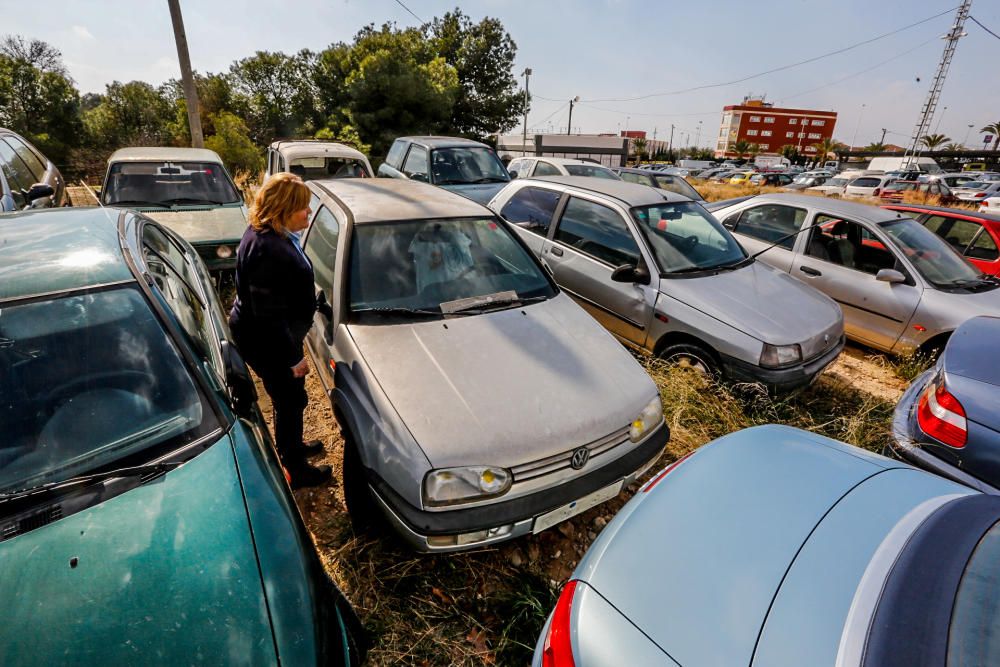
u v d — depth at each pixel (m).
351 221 3.00
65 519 1.40
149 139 29.58
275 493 1.64
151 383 1.73
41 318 1.74
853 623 1.21
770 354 3.39
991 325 2.97
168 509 1.46
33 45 35.22
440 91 26.14
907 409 2.91
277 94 33.47
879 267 4.96
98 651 1.16
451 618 2.15
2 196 4.31
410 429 2.07
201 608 1.27
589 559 1.63
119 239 2.17
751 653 1.20
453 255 3.08
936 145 64.50
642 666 1.24
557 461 2.16
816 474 1.76
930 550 1.37
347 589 2.22
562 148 35.94
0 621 1.19
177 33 9.80
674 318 3.75
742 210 6.04
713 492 1.72
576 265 4.40
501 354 2.53
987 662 1.06
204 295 2.77
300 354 2.41
